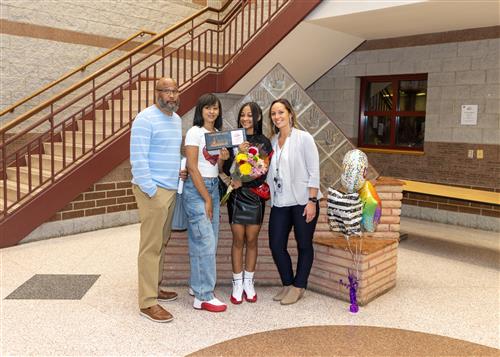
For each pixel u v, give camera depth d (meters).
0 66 5.86
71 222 5.31
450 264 4.44
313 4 5.55
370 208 3.22
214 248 3.17
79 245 4.87
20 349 2.61
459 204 6.26
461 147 6.29
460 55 6.23
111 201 5.71
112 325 2.95
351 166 3.14
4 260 4.32
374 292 3.47
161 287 3.68
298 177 3.19
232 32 8.31
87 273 3.98
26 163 6.14
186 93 6.16
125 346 2.66
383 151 7.16
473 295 3.59
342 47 6.94
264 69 6.43
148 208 2.94
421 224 6.34
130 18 7.31
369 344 2.72
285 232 3.32
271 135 3.38
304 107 3.73
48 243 4.93
